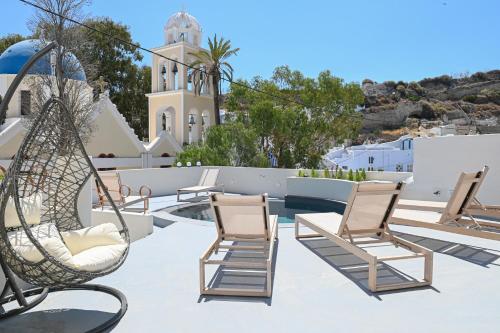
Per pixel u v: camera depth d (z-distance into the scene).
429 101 57.06
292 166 25.22
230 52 24.62
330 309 3.72
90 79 15.84
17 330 3.32
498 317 3.49
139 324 3.43
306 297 4.02
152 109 25.53
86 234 4.04
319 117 28.02
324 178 11.78
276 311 3.69
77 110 14.14
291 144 25.86
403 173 11.14
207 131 19.50
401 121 53.94
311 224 5.81
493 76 59.66
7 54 19.16
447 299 3.92
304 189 12.12
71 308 3.77
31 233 3.13
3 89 18.66
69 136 4.60
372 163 27.84
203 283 4.13
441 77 62.59
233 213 4.90
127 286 4.38
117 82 35.59
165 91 24.58
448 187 9.17
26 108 18.89
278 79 30.52
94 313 3.66
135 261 5.36
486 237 5.20
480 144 8.58
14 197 3.22
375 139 49.81
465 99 55.53
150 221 7.28
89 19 14.19
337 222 5.79
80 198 6.20
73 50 13.83
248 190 14.37
